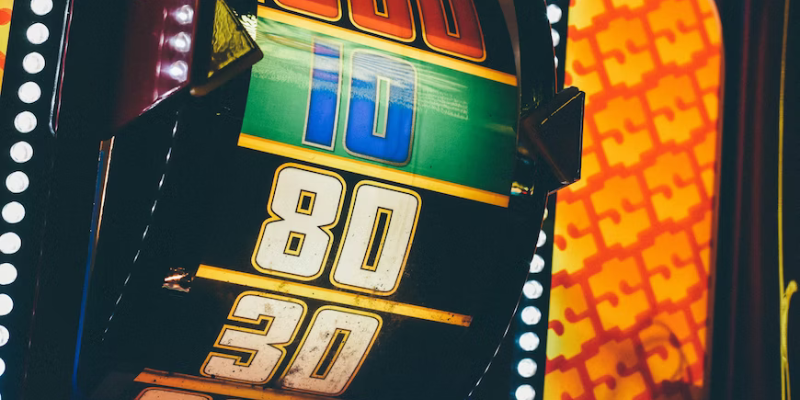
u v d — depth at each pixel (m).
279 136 1.17
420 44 1.30
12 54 1.55
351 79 1.23
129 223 1.21
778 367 2.27
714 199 2.28
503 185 1.31
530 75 1.38
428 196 1.25
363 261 1.23
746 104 2.35
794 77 2.44
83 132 1.20
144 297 1.15
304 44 1.22
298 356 1.26
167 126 1.17
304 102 1.19
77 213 1.32
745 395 2.21
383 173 1.22
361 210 1.21
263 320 1.21
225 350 1.22
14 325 1.49
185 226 1.14
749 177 2.33
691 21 2.31
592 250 2.09
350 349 1.28
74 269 1.32
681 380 2.15
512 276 1.34
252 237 1.17
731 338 2.23
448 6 1.38
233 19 1.12
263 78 1.17
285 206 1.18
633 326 2.12
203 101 1.14
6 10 1.56
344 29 1.26
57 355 1.32
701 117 2.29
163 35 1.13
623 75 2.19
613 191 2.14
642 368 2.11
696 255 2.23
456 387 1.38
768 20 2.42
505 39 1.39
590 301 2.07
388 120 1.24
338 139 1.20
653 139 2.21
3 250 1.50
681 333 2.18
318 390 1.32
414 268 1.26
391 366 1.32
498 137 1.31
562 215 2.06
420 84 1.27
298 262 1.20
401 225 1.24
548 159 1.36
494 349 1.38
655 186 2.20
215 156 1.14
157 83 1.13
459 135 1.28
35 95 1.56
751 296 2.27
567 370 2.02
